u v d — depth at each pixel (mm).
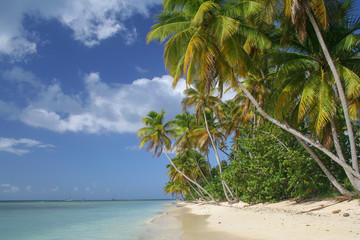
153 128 34312
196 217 21656
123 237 12789
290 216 13391
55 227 18359
